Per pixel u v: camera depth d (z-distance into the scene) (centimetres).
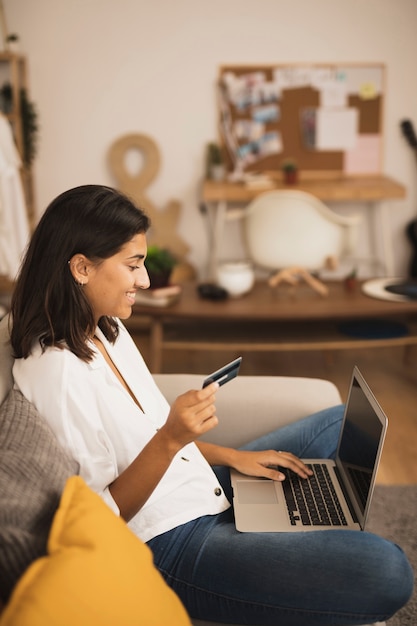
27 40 427
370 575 126
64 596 82
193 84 439
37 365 128
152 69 436
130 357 160
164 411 159
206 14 429
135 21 428
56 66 432
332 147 451
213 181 439
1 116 367
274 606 129
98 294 132
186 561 136
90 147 445
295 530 143
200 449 169
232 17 430
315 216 387
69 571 85
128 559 95
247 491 157
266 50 436
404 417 305
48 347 129
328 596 127
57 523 97
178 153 449
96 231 127
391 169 457
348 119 447
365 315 319
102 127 443
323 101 444
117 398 135
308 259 396
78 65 432
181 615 99
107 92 437
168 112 442
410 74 442
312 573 128
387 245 451
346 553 130
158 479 128
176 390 200
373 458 144
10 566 95
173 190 455
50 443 119
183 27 430
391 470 260
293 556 130
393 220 462
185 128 445
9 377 135
